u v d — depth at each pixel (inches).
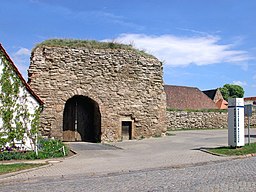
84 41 944.9
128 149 741.3
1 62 630.5
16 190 360.2
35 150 629.6
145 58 989.2
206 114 1418.6
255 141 839.7
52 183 400.8
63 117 922.1
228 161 563.5
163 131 1006.4
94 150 720.3
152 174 449.1
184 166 518.9
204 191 326.6
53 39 924.0
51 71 878.4
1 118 625.0
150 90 986.7
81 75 901.8
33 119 658.8
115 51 946.7
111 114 921.5
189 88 2185.0
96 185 378.0
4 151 615.8
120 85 941.8
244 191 322.0
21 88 650.2
